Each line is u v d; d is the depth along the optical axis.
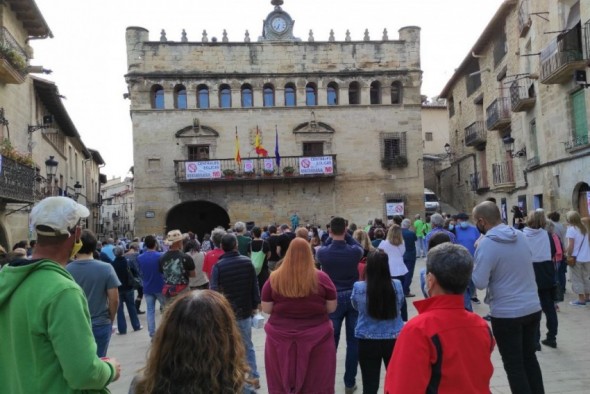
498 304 5.18
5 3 18.89
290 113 32.91
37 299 2.73
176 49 32.12
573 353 7.63
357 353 6.36
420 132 33.75
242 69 32.56
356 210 33.06
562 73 18.38
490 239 5.24
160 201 31.59
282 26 33.38
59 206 3.06
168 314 2.41
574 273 11.20
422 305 3.22
